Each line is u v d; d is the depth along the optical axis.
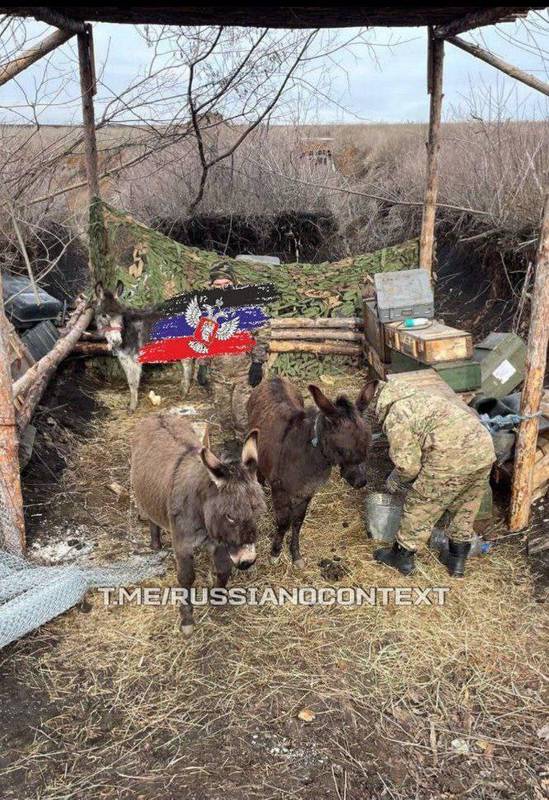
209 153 14.11
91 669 4.32
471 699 4.13
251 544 3.86
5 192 8.12
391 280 7.36
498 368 6.27
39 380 7.32
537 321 5.26
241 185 14.24
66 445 7.29
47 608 4.55
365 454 4.55
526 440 5.48
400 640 4.60
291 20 6.92
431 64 7.95
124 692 4.14
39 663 4.36
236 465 3.97
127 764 3.64
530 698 4.13
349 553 5.58
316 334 9.37
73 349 9.05
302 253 14.12
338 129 19.31
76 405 8.41
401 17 6.96
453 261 12.50
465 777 3.60
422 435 4.70
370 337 8.35
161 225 13.62
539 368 5.32
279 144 15.18
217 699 4.09
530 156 9.89
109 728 3.89
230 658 4.43
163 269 8.95
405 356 6.77
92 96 8.59
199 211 14.00
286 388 5.73
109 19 6.89
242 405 6.67
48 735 3.82
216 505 3.88
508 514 5.82
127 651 4.47
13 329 7.46
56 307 9.01
